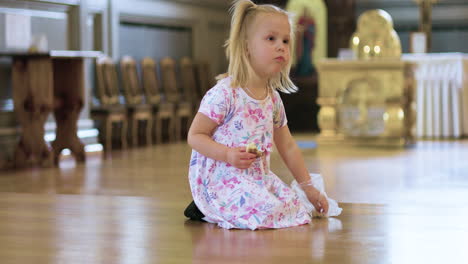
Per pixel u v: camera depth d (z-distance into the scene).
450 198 4.88
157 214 3.40
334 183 5.79
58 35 8.50
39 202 3.76
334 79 9.13
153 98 10.22
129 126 10.33
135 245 2.72
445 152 8.34
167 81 10.59
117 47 9.92
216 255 2.54
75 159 7.63
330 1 12.15
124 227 3.08
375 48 9.13
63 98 7.65
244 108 3.15
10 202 3.76
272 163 6.35
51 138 7.94
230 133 3.16
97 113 8.77
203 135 3.13
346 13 12.15
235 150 3.03
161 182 5.81
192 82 11.07
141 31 10.70
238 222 3.03
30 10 8.04
